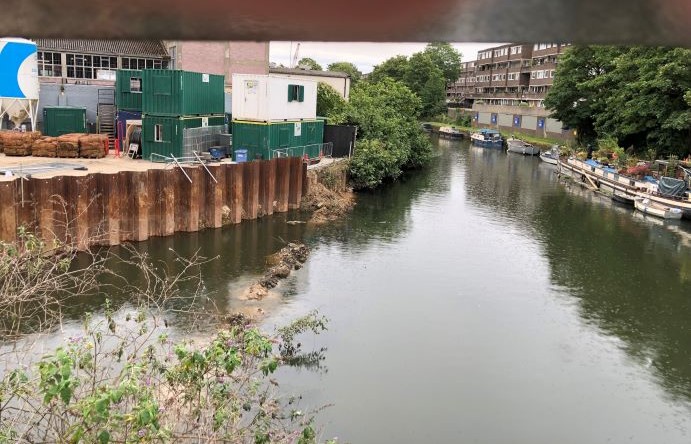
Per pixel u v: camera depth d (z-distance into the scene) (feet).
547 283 64.23
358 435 34.78
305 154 106.01
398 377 41.65
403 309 54.13
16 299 25.08
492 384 41.88
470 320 52.75
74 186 61.72
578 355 47.11
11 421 19.49
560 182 137.18
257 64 153.07
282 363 41.16
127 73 99.25
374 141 121.80
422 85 331.57
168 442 19.71
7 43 95.86
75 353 20.01
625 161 135.03
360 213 94.68
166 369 23.24
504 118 275.80
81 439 17.56
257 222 83.20
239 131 94.63
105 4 2.66
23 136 87.35
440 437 35.40
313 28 2.73
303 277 60.95
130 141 94.27
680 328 53.31
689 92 122.11
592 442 36.01
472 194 118.11
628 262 73.41
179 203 73.92
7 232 56.34
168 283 55.11
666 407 40.19
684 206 99.55
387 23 2.67
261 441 22.82
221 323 45.96
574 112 182.29
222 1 2.69
